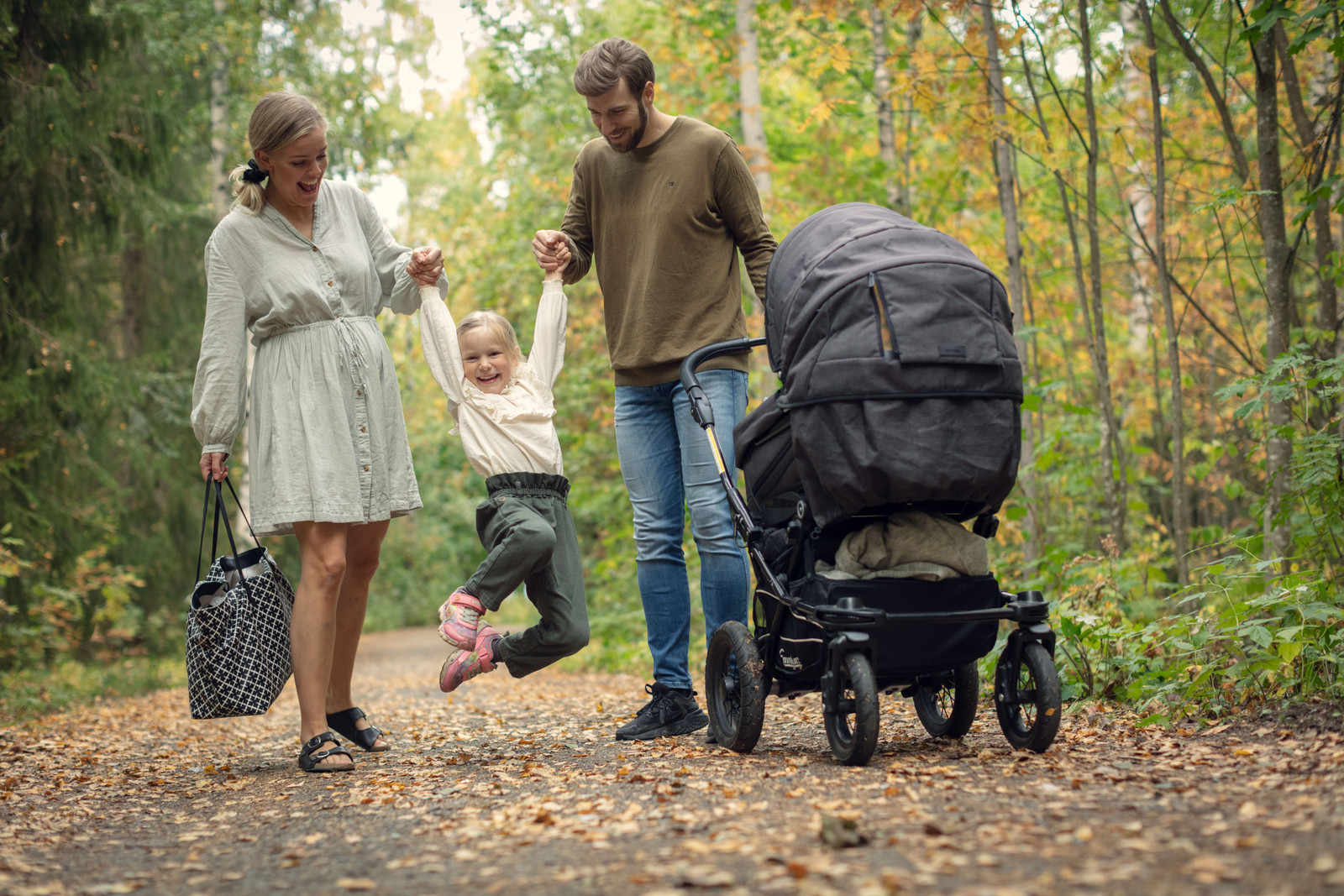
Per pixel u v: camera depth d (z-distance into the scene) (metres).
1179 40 5.48
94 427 10.66
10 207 8.98
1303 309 7.45
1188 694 3.67
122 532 13.26
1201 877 1.74
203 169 15.29
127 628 13.15
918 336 2.88
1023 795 2.46
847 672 2.98
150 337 14.32
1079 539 7.40
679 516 4.08
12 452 9.27
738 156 3.98
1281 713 3.38
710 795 2.65
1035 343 8.06
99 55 9.40
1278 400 4.15
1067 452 7.10
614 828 2.35
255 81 14.98
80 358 9.51
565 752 3.67
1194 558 6.40
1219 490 8.38
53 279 9.21
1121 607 5.12
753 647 3.30
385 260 4.14
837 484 2.92
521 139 14.89
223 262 3.73
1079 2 5.85
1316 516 4.28
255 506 3.73
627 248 4.05
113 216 9.68
